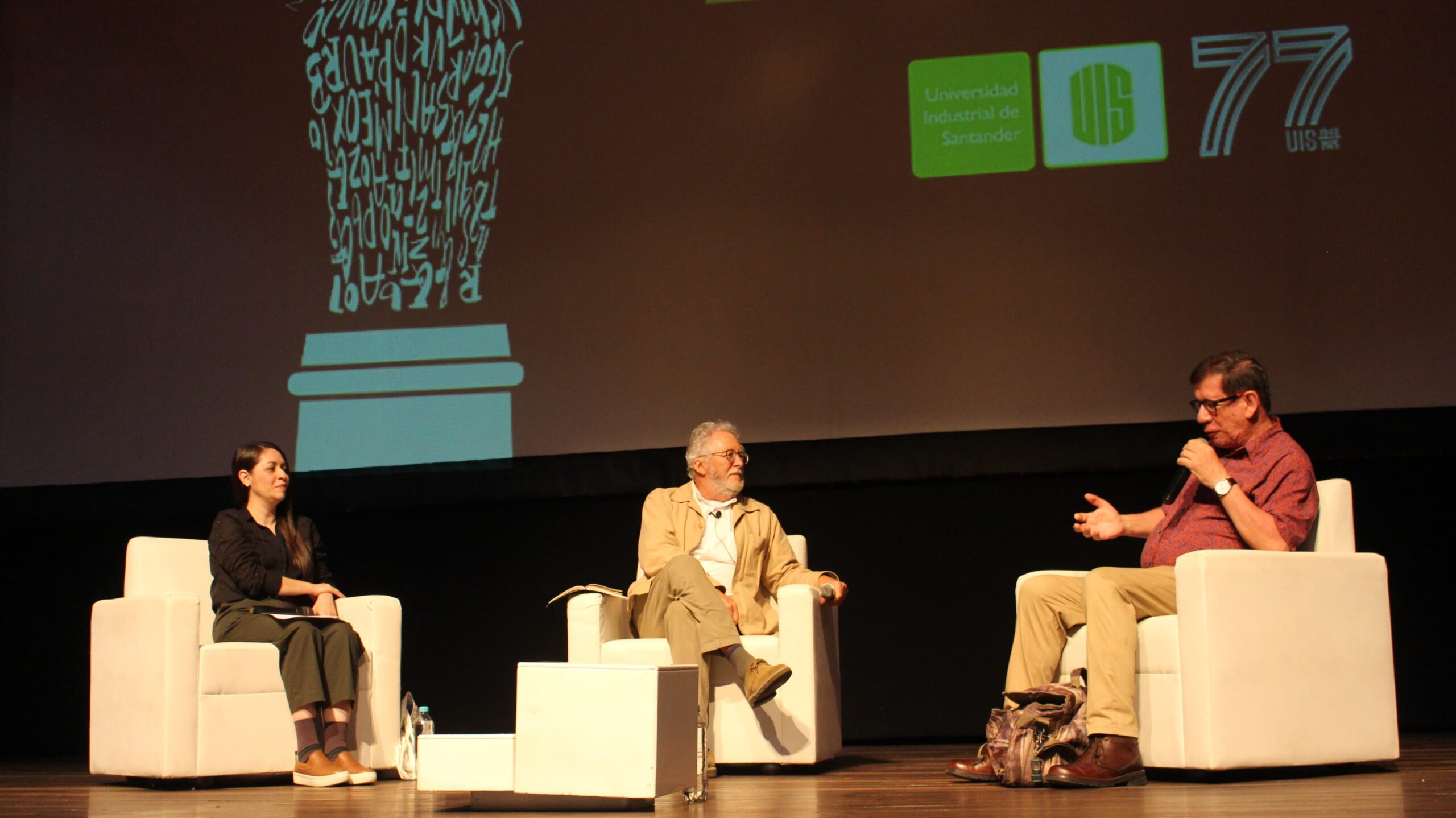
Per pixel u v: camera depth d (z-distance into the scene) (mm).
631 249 4211
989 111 4121
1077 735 2549
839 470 4039
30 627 4570
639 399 4148
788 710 2910
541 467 4156
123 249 4418
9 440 4359
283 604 3215
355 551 4480
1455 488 4020
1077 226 4035
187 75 4484
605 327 4191
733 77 4246
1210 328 3938
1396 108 3939
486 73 4359
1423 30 3951
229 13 4500
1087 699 2564
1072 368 3984
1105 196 4035
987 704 4125
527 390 4199
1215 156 4004
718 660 2951
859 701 4168
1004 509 4176
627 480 4105
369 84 4406
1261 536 2674
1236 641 2555
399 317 4285
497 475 4172
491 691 4367
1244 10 4051
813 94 4203
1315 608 2664
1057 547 4137
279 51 4461
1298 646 2629
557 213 4262
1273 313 3916
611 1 4336
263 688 3070
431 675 4398
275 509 3350
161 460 4301
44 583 4590
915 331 4062
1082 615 2771
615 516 4387
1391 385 3846
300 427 4266
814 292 4117
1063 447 3961
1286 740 2580
